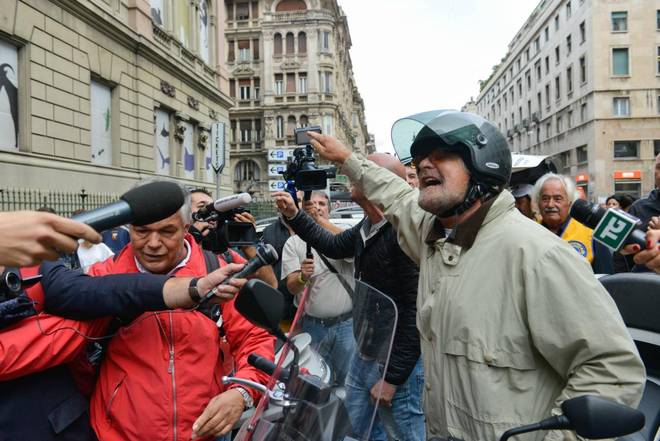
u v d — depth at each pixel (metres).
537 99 45.47
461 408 1.54
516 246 1.50
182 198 1.20
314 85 41.78
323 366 1.53
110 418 1.69
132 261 1.90
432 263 1.74
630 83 32.84
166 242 1.79
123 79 13.85
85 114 11.92
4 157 9.21
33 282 1.54
